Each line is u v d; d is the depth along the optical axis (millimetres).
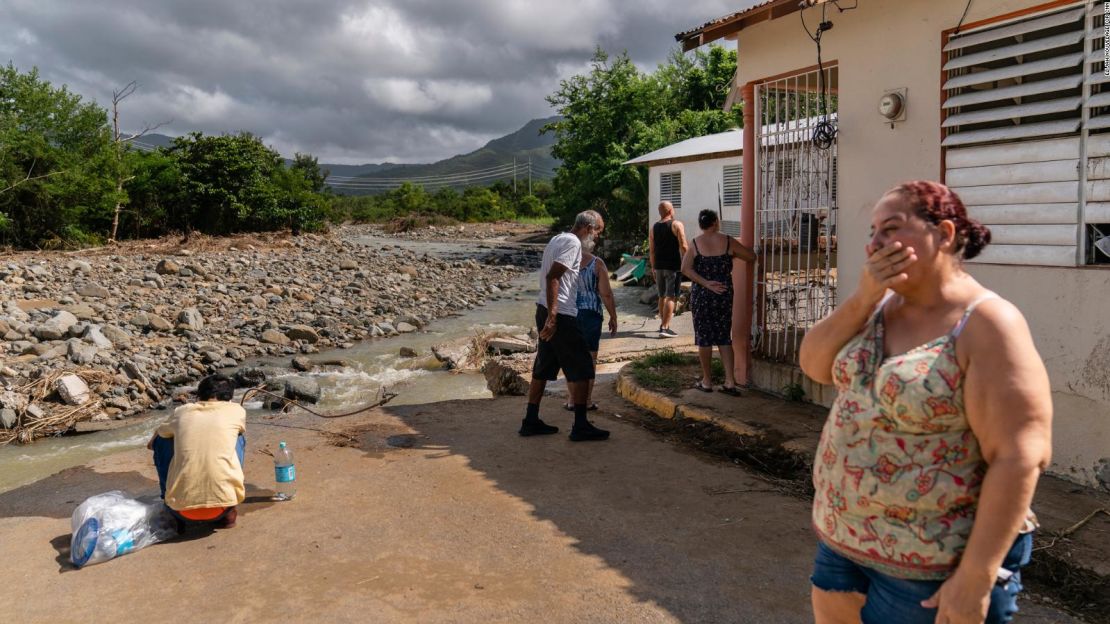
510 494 5414
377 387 10781
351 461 6160
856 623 2387
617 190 28531
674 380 8031
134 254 25125
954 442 2064
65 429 8969
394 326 15758
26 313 13664
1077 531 4355
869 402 2168
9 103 34906
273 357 13172
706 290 7320
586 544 4598
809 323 7227
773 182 7590
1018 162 5332
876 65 6281
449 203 64375
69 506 5371
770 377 7457
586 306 7074
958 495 2064
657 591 4027
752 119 7641
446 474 5832
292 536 4762
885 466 2135
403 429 7043
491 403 8047
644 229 28656
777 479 5703
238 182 35781
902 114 6070
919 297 2168
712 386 7648
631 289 20219
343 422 7316
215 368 12070
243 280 19953
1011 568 2113
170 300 16688
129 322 14203
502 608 3875
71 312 14023
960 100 5594
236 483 4863
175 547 4641
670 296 12016
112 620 3834
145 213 34188
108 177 32219
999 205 5480
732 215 20078
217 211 35625
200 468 4746
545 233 44469
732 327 7844
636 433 6836
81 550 4426
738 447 6266
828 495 2299
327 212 38344
